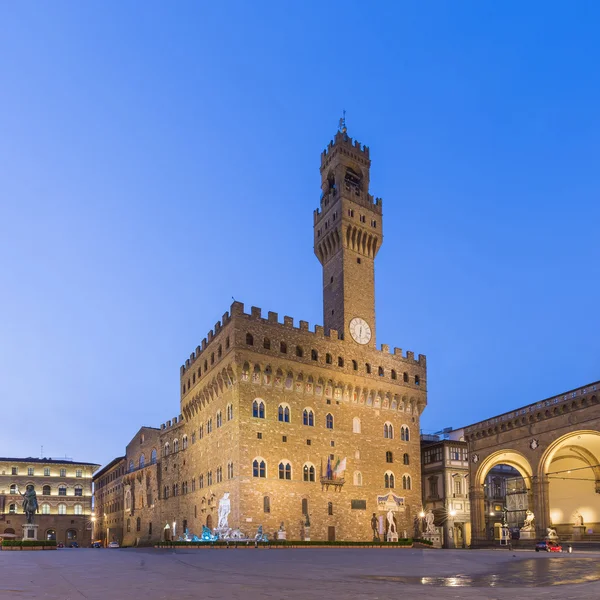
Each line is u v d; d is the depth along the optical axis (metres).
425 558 54.19
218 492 96.06
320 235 117.62
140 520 133.25
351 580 32.00
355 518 99.44
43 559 53.66
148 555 60.69
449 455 116.81
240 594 25.27
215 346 102.00
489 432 100.19
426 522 108.44
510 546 88.75
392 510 104.38
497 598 23.86
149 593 25.66
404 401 112.06
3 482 159.00
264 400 94.69
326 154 120.50
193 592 26.02
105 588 27.72
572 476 100.94
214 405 102.00
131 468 144.38
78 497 165.62
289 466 94.62
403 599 23.53
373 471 104.19
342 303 108.88
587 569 40.03
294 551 70.50
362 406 106.38
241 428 91.19
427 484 119.38
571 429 84.81
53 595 24.92
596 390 81.38
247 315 96.06
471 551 76.00
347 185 116.12
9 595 24.86
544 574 36.03
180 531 111.25
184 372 119.31
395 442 108.88
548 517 87.62
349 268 111.31
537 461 89.81
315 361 101.62
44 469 164.12
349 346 107.06
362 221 114.81
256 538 84.94
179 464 116.06
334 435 101.12
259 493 90.31
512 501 121.94
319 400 101.06
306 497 94.88
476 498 102.00
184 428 116.56
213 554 61.78
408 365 114.94
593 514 96.81
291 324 100.69
